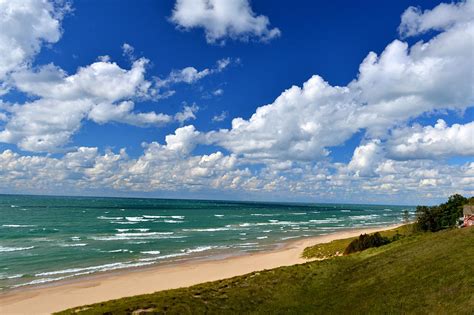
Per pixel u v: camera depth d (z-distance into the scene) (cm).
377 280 3234
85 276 4981
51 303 3781
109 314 2753
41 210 18975
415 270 3156
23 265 5634
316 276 3712
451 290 2575
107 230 10488
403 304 2606
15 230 10162
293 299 3198
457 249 3356
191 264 5797
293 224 13975
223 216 17738
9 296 4028
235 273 5081
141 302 3034
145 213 18600
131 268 5506
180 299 3122
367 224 14512
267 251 7119
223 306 3038
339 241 6738
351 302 2923
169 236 9356
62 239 8512
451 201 7906
